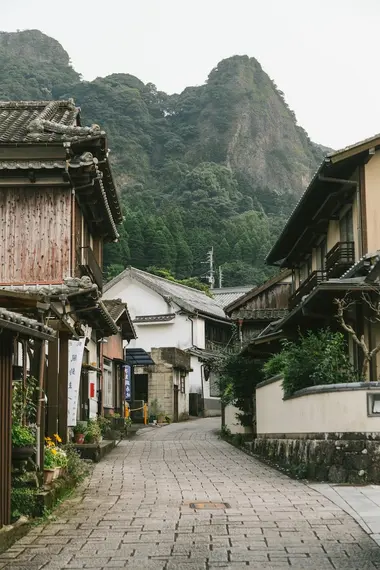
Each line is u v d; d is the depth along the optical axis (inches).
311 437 570.6
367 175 761.6
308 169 5157.5
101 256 984.9
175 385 1664.6
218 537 330.0
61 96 4527.6
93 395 956.0
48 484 422.9
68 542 323.3
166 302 1867.6
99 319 899.4
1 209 721.0
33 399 418.3
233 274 2984.7
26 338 369.1
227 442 1015.0
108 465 691.4
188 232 3225.9
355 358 690.2
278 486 516.1
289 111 5629.9
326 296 658.8
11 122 773.3
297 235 1039.0
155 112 4795.8
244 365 991.0
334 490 472.1
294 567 271.7
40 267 713.6
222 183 3880.4
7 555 297.9
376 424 504.4
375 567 271.0
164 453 834.2
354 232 795.4
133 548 309.6
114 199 853.2
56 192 722.2
